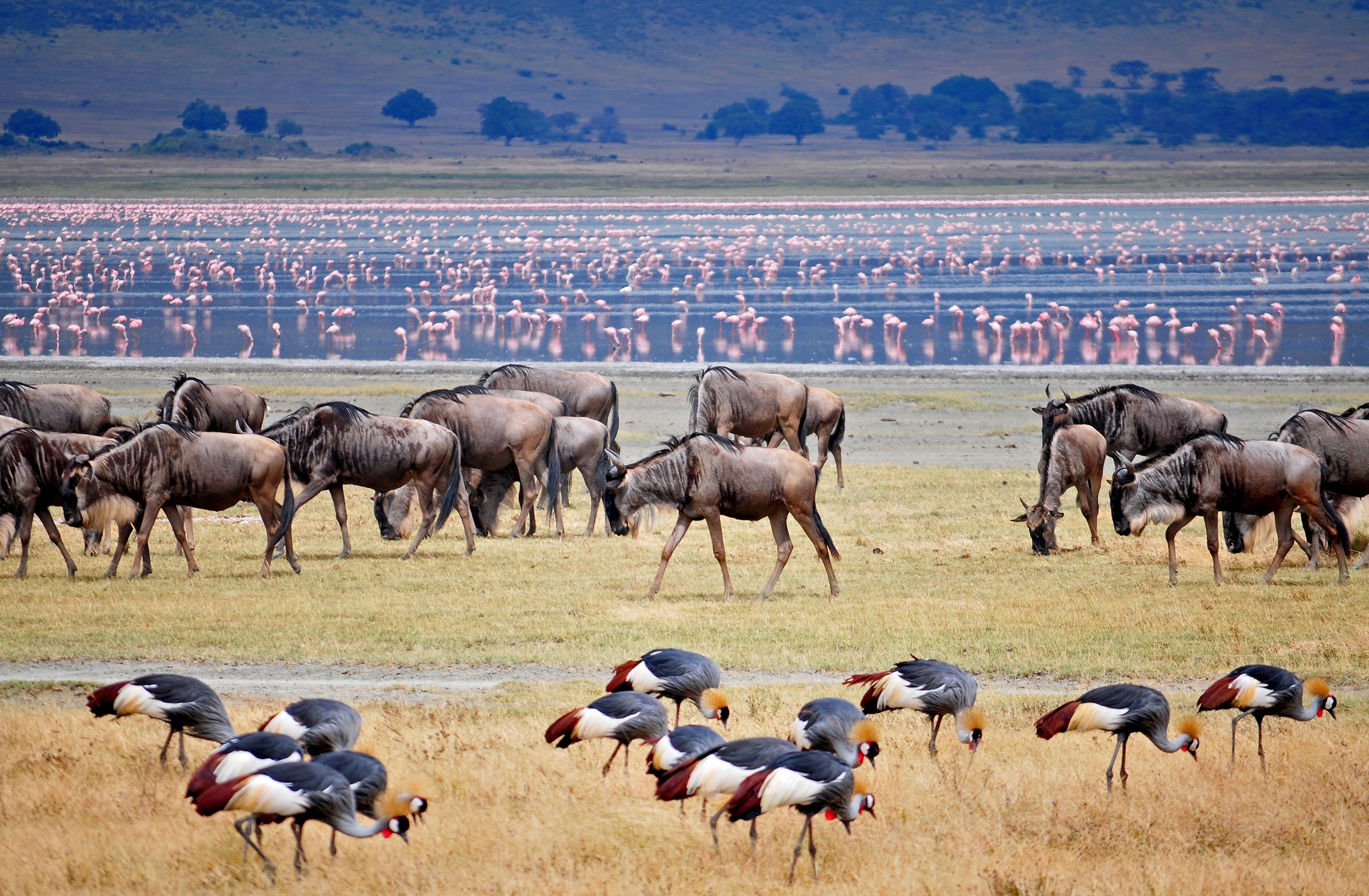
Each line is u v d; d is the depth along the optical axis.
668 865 37.53
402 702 54.16
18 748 46.47
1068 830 40.34
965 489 113.38
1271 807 42.25
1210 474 76.56
